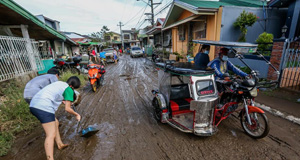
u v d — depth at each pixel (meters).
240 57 3.01
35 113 2.19
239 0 10.35
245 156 2.37
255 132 2.82
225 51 3.27
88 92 5.88
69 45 17.98
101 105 4.56
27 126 3.28
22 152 2.62
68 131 3.23
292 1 7.78
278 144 2.59
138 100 4.87
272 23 8.51
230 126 3.20
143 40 30.80
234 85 2.75
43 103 2.20
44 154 2.57
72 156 2.51
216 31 7.82
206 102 2.50
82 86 6.69
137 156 2.47
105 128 3.31
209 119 2.77
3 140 2.77
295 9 7.71
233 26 7.79
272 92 4.64
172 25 10.54
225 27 7.70
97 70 5.95
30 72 6.34
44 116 2.20
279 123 3.15
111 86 6.61
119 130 3.22
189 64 3.40
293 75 4.47
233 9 7.56
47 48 12.16
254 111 2.63
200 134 2.67
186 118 3.28
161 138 2.90
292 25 7.94
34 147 2.75
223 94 3.07
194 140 2.81
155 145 2.71
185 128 2.85
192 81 2.71
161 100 3.18
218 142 2.72
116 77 8.41
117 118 3.74
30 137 3.04
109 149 2.65
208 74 2.77
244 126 2.94
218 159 2.33
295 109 3.56
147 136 2.98
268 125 2.47
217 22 7.67
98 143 2.82
